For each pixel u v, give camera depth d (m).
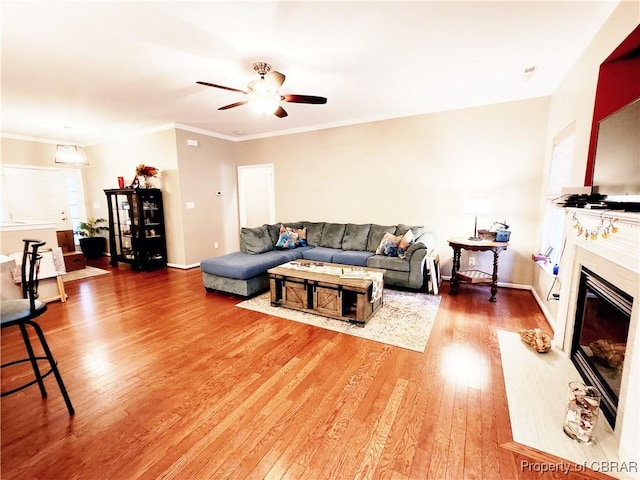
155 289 4.09
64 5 1.86
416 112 4.27
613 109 2.08
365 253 4.29
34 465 1.38
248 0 1.85
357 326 2.85
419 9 1.95
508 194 3.87
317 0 1.85
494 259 3.42
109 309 3.34
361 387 1.94
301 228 5.13
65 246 5.93
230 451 1.45
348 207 5.02
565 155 2.91
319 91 3.46
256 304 3.48
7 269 1.66
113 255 5.53
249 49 2.46
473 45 2.43
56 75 2.92
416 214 4.47
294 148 5.41
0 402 1.81
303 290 3.17
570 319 2.23
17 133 5.41
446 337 2.61
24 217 5.64
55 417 1.68
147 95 3.51
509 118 3.76
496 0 1.87
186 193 5.20
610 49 1.95
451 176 4.17
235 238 6.27
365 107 4.08
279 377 2.05
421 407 1.75
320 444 1.49
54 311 3.29
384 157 4.60
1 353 2.40
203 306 3.43
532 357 2.23
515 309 3.24
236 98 3.62
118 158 5.84
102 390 1.92
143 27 2.13
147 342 2.57
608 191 1.65
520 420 1.62
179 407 1.76
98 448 1.47
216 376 2.07
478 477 1.31
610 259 1.62
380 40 2.34
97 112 4.17
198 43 2.36
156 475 1.33
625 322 1.58
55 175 6.04
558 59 2.65
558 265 2.78
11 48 2.40
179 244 5.28
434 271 3.72
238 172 6.18
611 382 1.67
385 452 1.44
